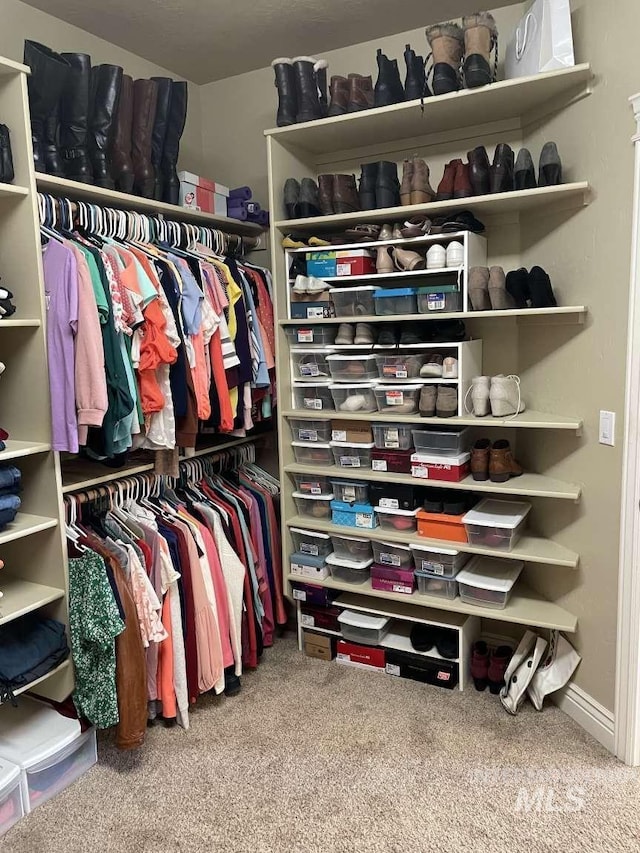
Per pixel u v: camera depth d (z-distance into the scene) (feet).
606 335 6.91
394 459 8.50
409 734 7.45
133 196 7.70
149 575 7.26
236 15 8.36
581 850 5.75
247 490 9.33
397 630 9.18
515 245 8.50
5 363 6.91
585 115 7.03
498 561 8.67
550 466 8.05
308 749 7.23
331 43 9.26
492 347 8.79
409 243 8.21
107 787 6.70
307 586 9.24
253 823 6.17
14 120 6.30
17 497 6.56
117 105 7.57
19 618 7.04
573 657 7.70
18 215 6.45
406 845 5.86
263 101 10.18
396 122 8.26
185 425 7.68
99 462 7.99
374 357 8.46
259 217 9.95
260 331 8.98
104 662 6.59
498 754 7.06
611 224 6.73
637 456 6.48
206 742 7.39
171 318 7.23
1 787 5.98
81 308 6.40
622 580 6.74
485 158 7.75
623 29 6.37
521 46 7.41
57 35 8.37
